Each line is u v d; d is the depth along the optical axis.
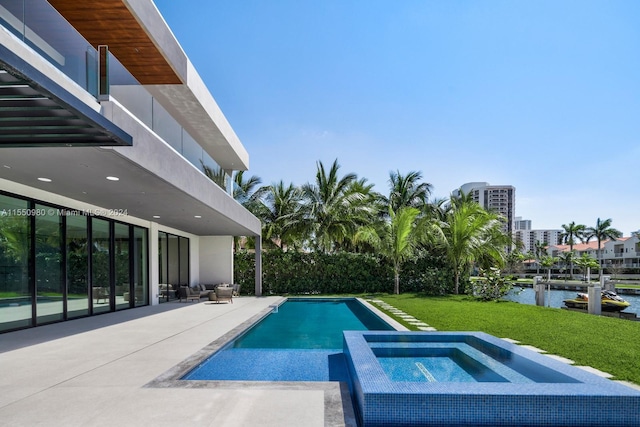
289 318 11.76
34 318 8.53
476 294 17.33
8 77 3.53
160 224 14.45
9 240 7.77
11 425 3.45
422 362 6.01
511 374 5.38
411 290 19.75
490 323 9.30
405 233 18.38
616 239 62.97
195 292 15.83
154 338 7.50
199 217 12.48
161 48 7.98
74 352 6.29
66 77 4.65
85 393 4.28
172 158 7.57
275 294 19.02
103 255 11.12
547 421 3.67
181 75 9.34
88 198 9.21
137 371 5.18
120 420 3.55
